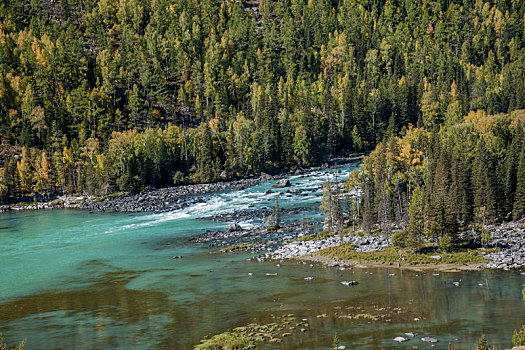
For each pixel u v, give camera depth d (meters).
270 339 41.56
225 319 48.47
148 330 46.31
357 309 49.22
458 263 67.00
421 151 109.44
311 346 39.28
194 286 61.94
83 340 44.31
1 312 54.97
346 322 45.28
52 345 43.47
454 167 92.62
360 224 94.06
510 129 115.12
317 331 43.12
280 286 59.84
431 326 42.94
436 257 69.56
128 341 43.41
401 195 97.25
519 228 83.75
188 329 46.06
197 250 85.06
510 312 45.72
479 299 50.34
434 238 77.75
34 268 76.12
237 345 40.06
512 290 53.03
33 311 54.81
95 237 100.44
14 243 96.44
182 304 54.47
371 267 67.75
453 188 89.12
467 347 37.28
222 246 87.38
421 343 38.75
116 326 48.00
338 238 85.38
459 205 88.06
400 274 63.00
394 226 89.19
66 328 48.25
